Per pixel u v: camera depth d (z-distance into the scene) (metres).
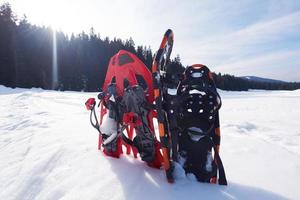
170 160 1.87
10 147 3.04
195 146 1.87
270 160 2.47
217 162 1.85
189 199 1.61
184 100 1.91
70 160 2.40
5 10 40.00
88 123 4.49
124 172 2.04
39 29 44.88
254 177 2.02
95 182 1.91
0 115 5.90
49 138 3.33
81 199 1.68
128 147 2.46
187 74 2.00
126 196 1.68
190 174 1.88
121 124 2.22
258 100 14.90
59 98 13.78
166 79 2.02
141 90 2.09
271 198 1.64
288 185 1.85
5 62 37.66
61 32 48.94
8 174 2.20
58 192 1.82
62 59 46.66
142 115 2.05
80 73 47.53
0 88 29.77
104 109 2.53
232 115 6.93
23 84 39.31
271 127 4.61
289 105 10.48
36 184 1.99
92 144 2.89
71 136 3.38
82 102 11.07
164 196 1.65
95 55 50.59
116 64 2.29
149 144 2.05
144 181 1.87
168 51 1.98
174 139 1.89
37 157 2.55
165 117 1.93
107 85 2.44
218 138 1.95
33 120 4.98
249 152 2.76
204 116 1.93
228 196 1.65
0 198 1.83
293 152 2.83
